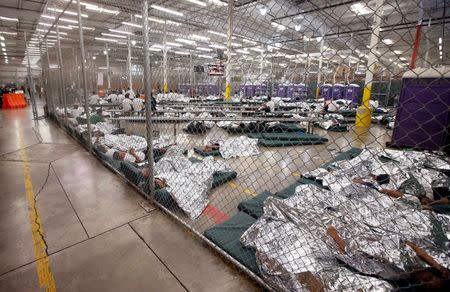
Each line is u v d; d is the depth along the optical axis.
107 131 6.03
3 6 11.55
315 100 11.32
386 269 1.65
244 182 3.70
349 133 7.14
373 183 2.94
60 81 7.16
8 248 2.10
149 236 2.26
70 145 5.46
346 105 10.14
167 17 11.61
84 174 3.71
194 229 2.28
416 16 7.95
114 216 2.58
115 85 21.30
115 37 17.16
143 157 4.28
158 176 3.05
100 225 2.43
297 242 1.79
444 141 4.13
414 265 1.62
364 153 3.59
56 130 7.30
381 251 1.70
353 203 2.32
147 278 1.80
